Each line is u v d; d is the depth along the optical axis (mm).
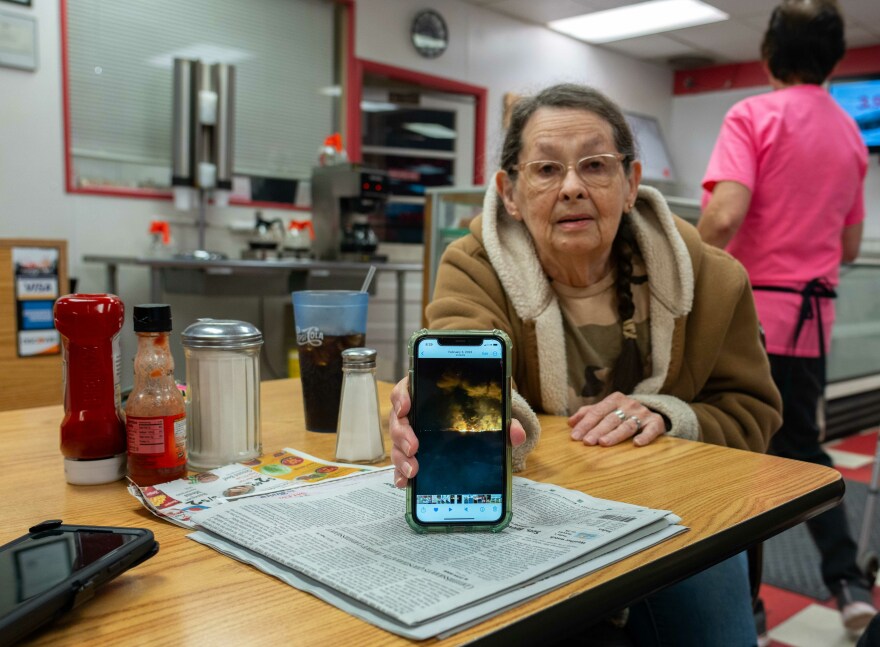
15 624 434
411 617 459
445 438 649
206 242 4406
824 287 1914
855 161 1948
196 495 730
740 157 1890
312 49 4891
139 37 4098
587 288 1282
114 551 533
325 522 650
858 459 3643
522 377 1264
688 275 1218
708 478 833
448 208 2414
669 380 1257
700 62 7211
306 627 476
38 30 3646
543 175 1149
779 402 1277
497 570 535
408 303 5617
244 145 4617
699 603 938
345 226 4426
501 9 5762
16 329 2586
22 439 987
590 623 522
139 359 778
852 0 5199
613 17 5922
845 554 1929
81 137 3930
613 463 899
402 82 5445
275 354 4777
